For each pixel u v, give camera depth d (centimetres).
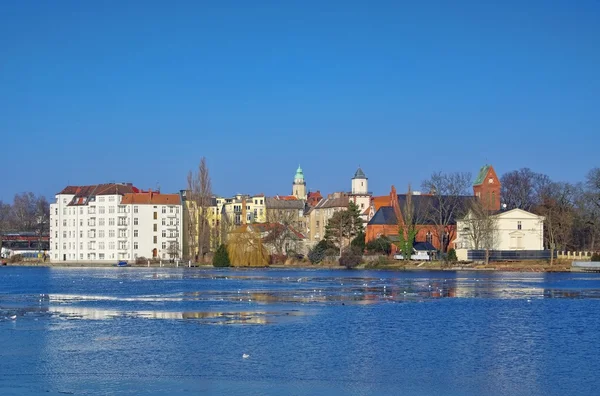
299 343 6041
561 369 5059
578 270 18750
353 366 5131
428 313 8131
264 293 11050
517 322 7338
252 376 4828
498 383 4666
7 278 16412
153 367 5094
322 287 12412
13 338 6300
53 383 4634
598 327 6988
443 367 5119
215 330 6750
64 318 7700
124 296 10569
